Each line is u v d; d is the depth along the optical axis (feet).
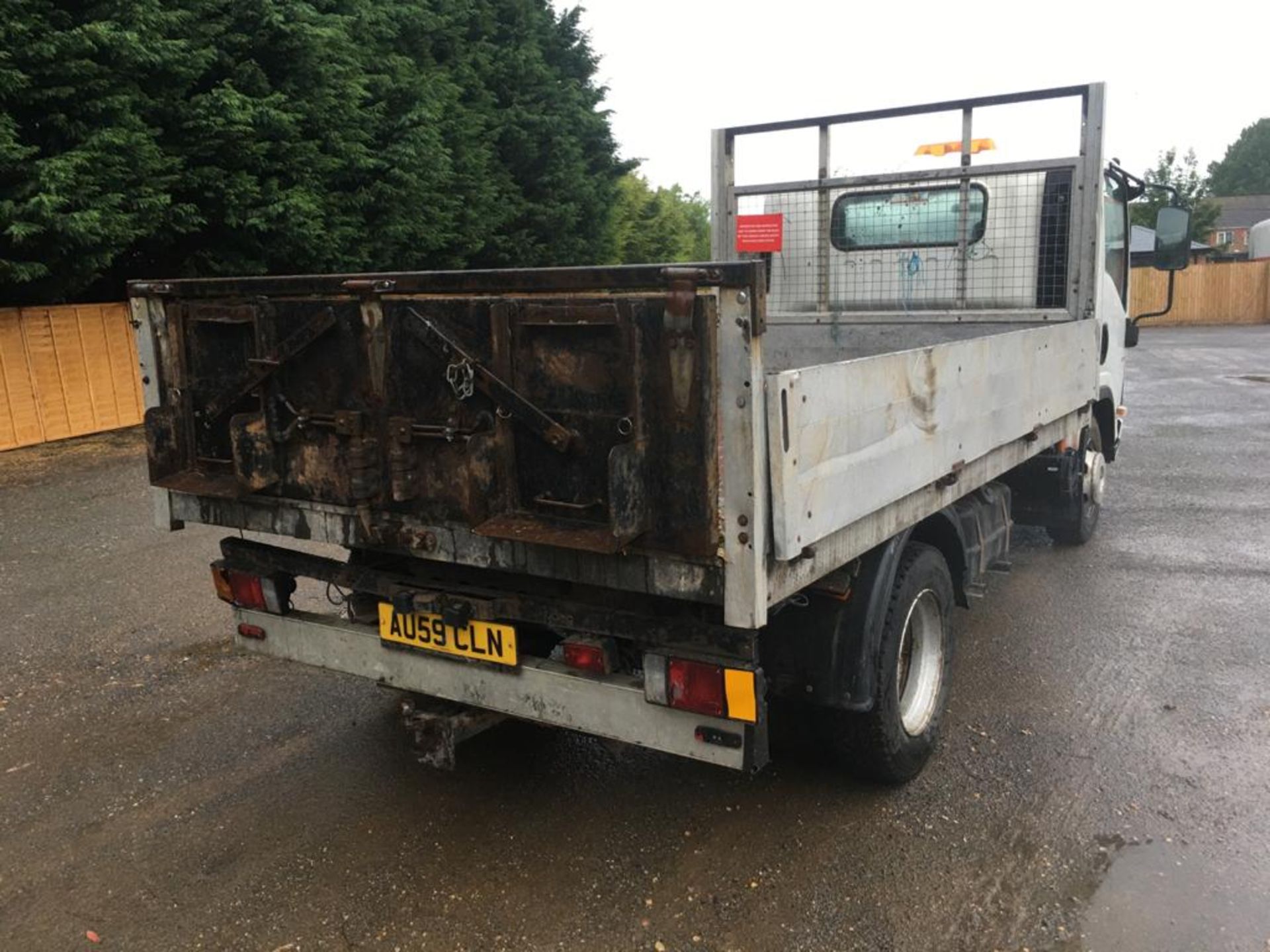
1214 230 166.61
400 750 13.30
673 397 8.52
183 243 44.50
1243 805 11.57
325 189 48.55
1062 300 18.81
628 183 104.88
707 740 9.38
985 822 11.33
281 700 14.90
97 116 36.24
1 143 32.91
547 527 9.30
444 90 58.90
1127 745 13.08
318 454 10.71
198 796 12.20
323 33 44.52
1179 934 9.38
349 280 10.07
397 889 10.27
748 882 10.30
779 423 8.39
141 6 37.06
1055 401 16.39
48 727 14.10
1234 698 14.44
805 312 21.31
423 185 53.47
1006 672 15.58
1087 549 22.31
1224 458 32.94
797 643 10.80
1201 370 63.05
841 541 10.04
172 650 16.94
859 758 11.64
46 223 34.47
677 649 9.44
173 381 11.89
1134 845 10.82
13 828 11.54
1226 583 19.77
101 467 33.96
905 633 11.95
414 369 9.96
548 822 11.53
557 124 72.23
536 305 9.07
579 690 10.05
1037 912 9.75
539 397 9.25
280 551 12.25
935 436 11.71
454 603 10.49
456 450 9.80
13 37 33.58
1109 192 21.11
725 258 21.84
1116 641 16.81
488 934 9.56
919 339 20.01
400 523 10.34
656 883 10.31
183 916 9.91
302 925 9.74
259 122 43.14
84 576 21.26
